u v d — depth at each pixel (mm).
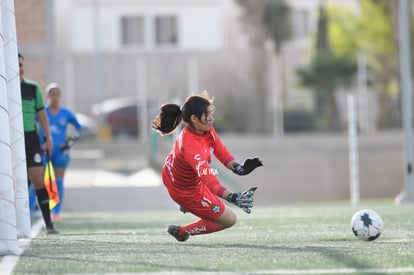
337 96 122625
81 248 25906
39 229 37531
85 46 147500
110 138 114562
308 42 146875
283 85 132750
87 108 114625
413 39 127312
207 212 26094
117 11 149125
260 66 132875
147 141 106938
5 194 24656
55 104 44844
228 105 111000
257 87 132375
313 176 105562
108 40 148375
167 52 137250
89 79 132875
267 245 26000
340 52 139250
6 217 24594
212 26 151500
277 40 134250
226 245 26297
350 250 23953
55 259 22812
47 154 34812
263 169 105438
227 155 25469
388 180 106312
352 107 78375
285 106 112125
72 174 90125
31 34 106250
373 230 27109
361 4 139875
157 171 90562
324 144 107500
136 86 136000
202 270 20188
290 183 105312
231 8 150500
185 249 25062
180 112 25797
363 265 20828
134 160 103750
